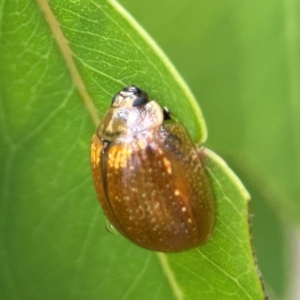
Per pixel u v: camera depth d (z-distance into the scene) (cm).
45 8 5
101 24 5
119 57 5
